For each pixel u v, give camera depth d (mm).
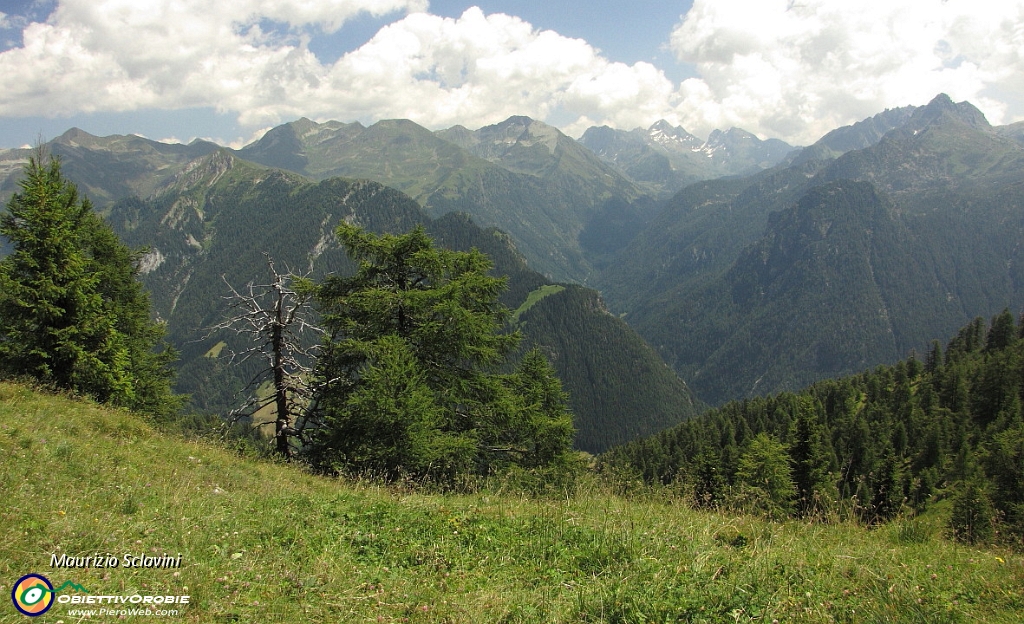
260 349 20203
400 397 15211
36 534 6547
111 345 20734
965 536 9648
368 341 18094
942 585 6676
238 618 5535
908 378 122562
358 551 7699
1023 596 6289
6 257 19172
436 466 15594
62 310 19344
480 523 9000
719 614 5730
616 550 7602
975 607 6008
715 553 7539
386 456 15000
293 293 19547
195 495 9477
